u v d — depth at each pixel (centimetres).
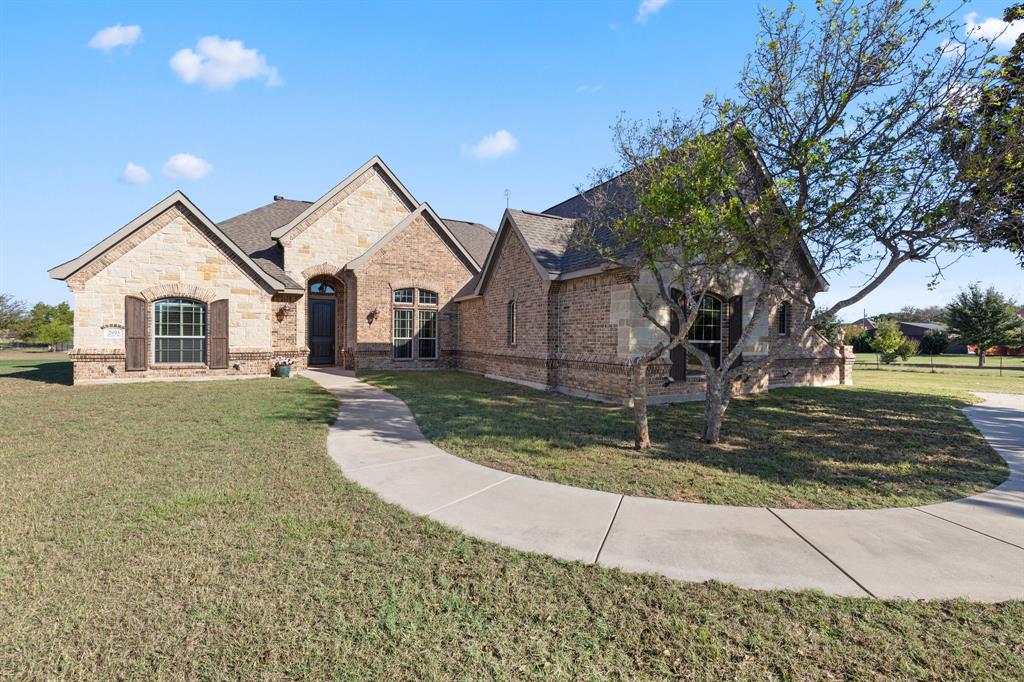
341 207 2275
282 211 2489
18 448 769
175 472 657
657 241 809
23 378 1741
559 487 625
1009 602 369
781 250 911
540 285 1605
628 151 962
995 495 609
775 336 1586
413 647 317
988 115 748
